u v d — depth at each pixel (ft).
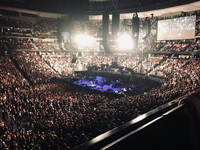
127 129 10.12
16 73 115.44
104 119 45.73
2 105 68.44
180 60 119.85
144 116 11.94
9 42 159.12
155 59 143.74
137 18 74.33
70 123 46.11
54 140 37.19
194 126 6.63
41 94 81.87
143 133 7.71
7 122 62.64
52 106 70.44
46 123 50.03
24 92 84.02
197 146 6.46
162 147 8.22
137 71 140.46
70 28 104.17
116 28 82.12
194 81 74.38
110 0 148.15
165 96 59.21
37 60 154.61
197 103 6.87
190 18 127.95
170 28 141.49
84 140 33.88
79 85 125.39
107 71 153.89
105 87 123.34
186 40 138.51
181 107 7.25
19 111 66.59
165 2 123.13
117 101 69.62
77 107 69.82
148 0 130.21
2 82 92.53
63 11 155.22
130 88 116.37
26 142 40.27
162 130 8.46
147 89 108.58
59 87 104.88
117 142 6.68
